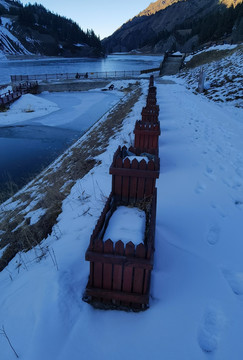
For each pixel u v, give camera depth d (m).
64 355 2.43
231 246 3.98
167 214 4.84
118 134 10.72
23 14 199.75
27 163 13.17
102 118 20.56
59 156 13.30
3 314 2.90
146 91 23.67
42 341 2.51
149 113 9.51
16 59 161.88
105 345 2.52
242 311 2.84
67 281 3.21
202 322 2.72
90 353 2.46
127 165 3.48
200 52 45.38
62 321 2.71
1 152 15.06
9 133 19.44
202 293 3.09
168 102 18.33
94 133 15.09
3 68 93.19
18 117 24.47
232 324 2.69
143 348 2.48
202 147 8.62
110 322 2.74
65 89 41.78
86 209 5.30
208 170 6.81
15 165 12.89
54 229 4.95
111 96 35.75
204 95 23.14
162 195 5.56
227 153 8.12
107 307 2.90
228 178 6.34
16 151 15.21
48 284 3.16
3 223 6.47
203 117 13.56
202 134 10.23
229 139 9.74
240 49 30.78
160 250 3.81
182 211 4.95
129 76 47.09
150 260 2.62
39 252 4.30
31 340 2.53
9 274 4.05
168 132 10.43
